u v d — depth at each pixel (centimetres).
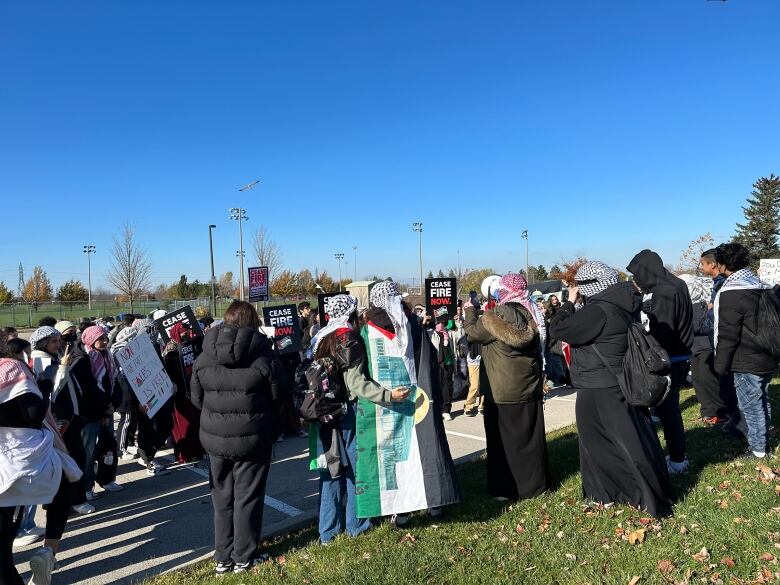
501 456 469
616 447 415
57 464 350
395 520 423
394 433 407
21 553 443
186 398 691
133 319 989
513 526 411
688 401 829
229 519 384
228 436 368
